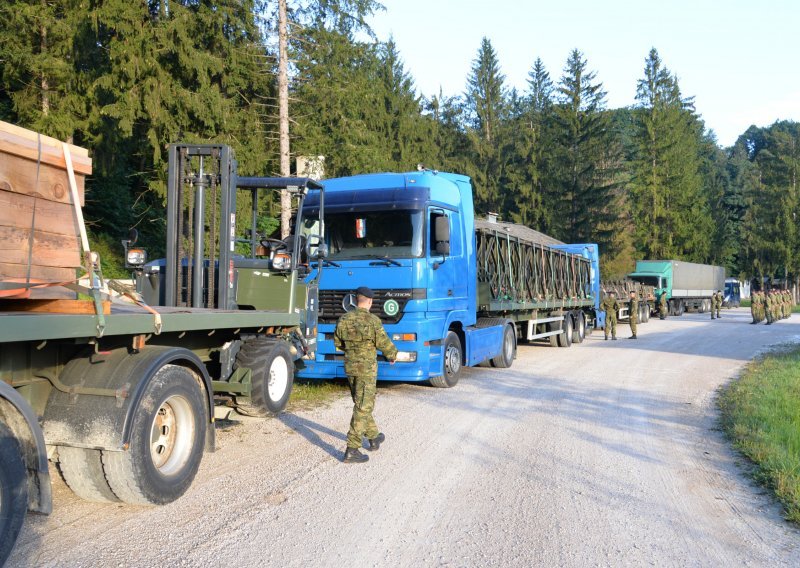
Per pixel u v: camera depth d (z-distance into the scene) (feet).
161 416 16.75
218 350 22.21
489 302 41.98
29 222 13.43
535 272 54.34
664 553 14.32
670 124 199.82
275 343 24.22
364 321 21.13
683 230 199.11
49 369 14.87
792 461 20.65
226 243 24.32
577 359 51.39
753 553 14.39
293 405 29.84
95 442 14.43
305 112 72.90
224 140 65.26
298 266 27.43
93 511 16.01
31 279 13.44
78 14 58.34
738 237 269.85
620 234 177.06
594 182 170.09
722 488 18.93
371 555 13.98
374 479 19.25
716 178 268.62
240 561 13.50
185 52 60.80
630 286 108.78
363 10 71.72
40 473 12.64
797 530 15.79
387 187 33.37
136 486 15.34
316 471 19.92
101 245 67.67
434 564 13.60
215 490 17.89
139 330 15.46
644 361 50.21
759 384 37.11
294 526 15.48
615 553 14.28
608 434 25.50
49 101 64.49
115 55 58.49
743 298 266.57
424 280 31.81
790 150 231.09
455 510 16.83
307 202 34.22
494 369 44.55
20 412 12.45
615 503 17.53
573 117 169.68
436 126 163.02
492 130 174.81
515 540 14.92
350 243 32.99
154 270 26.32
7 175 12.89
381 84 134.92
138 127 65.87
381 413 28.76
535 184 168.96
